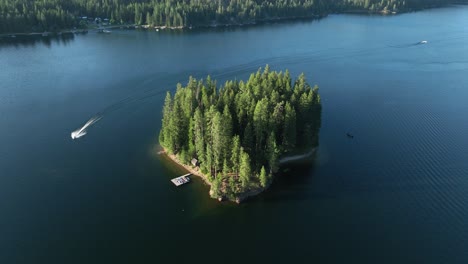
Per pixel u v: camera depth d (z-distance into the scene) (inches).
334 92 7101.4
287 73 5447.8
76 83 7263.8
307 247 3531.0
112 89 6978.4
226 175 4252.0
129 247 3501.5
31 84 7175.2
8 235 3587.6
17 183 4308.6
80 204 4005.9
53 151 4936.0
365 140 5290.4
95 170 4557.1
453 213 3907.5
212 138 4097.0
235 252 3481.8
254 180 4239.7
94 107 6205.7
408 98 6870.1
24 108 6131.9
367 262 3358.8
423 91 7239.2
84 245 3503.9
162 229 3715.6
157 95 6761.8
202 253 3469.5
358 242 3577.8
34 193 4158.5
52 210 3914.9
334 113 6136.8
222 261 3385.8
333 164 4724.4
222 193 4074.8
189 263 3363.7
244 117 4483.3
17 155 4830.2
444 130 5620.1
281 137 4603.8
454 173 4557.1
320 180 4424.2
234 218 3865.7
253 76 5472.4
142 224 3767.2
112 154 4881.9
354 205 4042.8
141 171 4534.9
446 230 3695.9
